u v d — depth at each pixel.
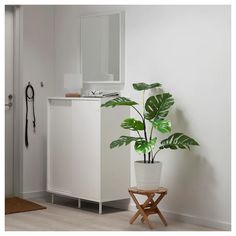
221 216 5.50
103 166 6.04
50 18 7.00
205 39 5.56
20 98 6.86
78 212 6.16
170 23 5.83
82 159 6.21
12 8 6.88
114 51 6.28
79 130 6.23
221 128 5.48
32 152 6.92
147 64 6.03
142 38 6.06
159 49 5.92
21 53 6.83
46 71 6.99
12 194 6.97
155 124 5.50
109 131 6.07
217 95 5.49
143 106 6.06
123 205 6.30
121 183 6.17
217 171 5.52
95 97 6.25
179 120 5.77
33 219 5.87
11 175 6.97
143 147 5.49
